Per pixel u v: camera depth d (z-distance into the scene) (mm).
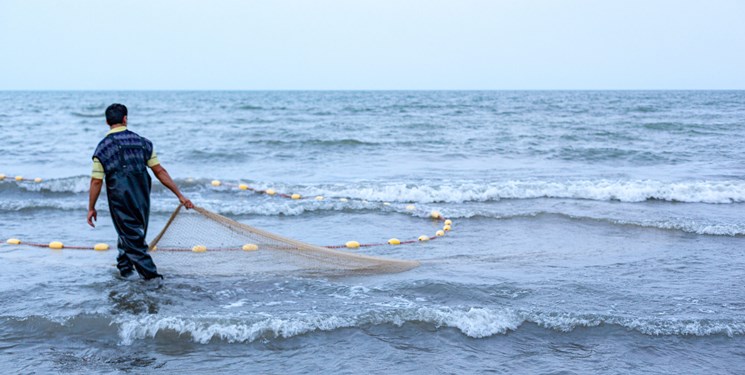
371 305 6133
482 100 76062
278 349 5273
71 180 13633
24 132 27906
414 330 5602
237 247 7574
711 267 7715
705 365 5047
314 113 44719
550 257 8188
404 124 32094
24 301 6133
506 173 16266
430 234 9703
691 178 15320
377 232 9820
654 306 6242
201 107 56250
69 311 5863
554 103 63375
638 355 5199
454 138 24562
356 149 21312
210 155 19328
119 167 6344
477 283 6875
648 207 12008
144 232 6699
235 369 4914
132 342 5379
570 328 5652
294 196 13070
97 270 7223
